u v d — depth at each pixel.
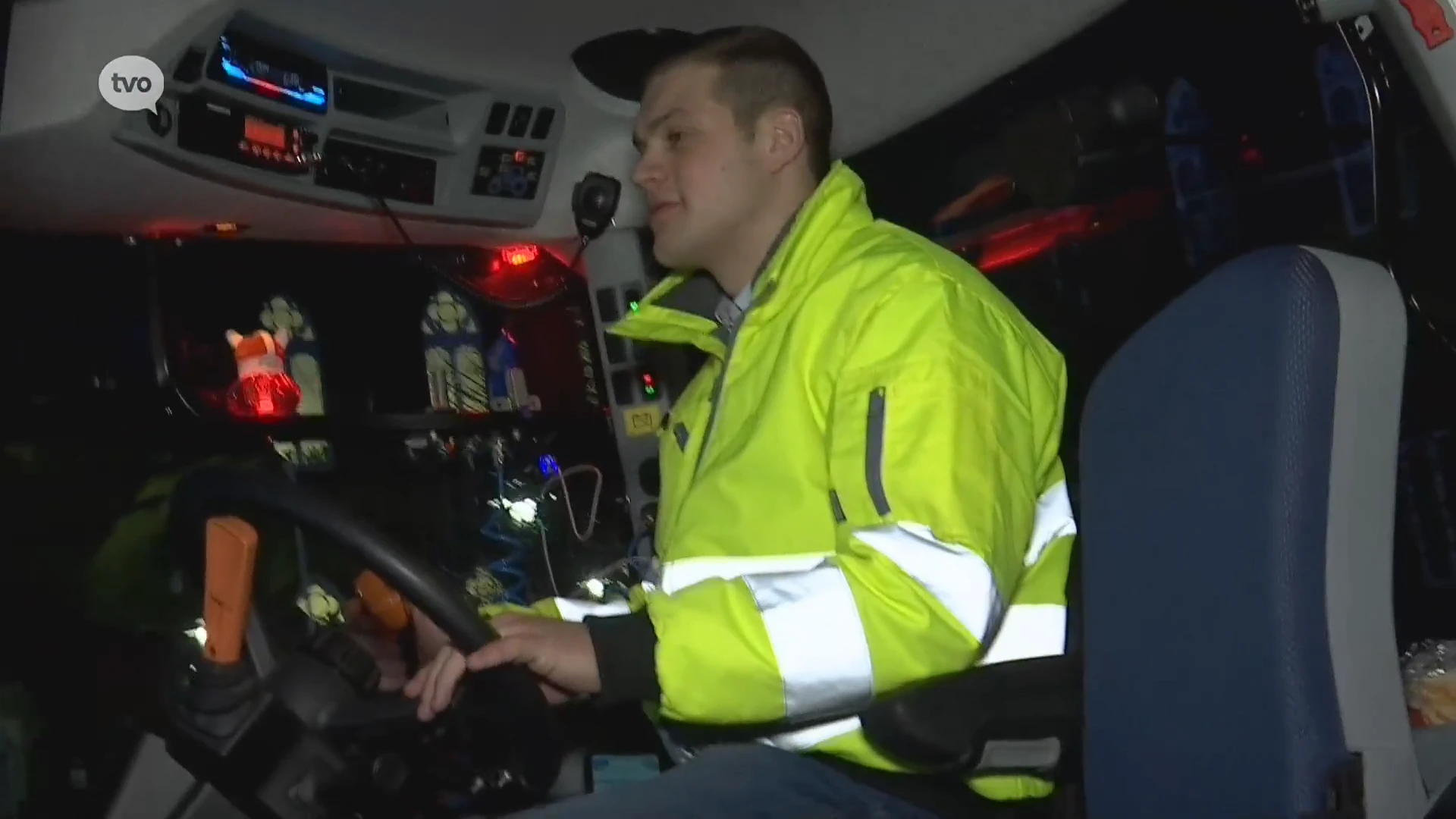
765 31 1.80
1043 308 2.53
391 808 1.24
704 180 1.74
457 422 2.61
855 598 1.27
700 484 1.53
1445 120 1.29
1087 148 2.28
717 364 1.79
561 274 2.88
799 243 1.59
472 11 2.20
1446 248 2.05
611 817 1.31
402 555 1.24
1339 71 2.26
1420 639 2.25
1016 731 1.31
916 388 1.35
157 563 2.05
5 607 1.95
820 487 1.46
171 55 1.88
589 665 1.28
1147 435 1.23
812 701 1.28
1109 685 1.26
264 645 1.21
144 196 2.06
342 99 2.23
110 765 1.96
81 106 1.83
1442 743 1.52
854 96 2.35
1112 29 2.29
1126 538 1.25
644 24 2.30
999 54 2.24
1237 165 2.37
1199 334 1.18
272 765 1.18
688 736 1.60
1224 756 1.12
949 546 1.27
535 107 2.48
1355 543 1.08
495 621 1.30
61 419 2.03
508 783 1.33
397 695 1.21
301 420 2.33
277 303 2.39
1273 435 1.09
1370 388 1.09
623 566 2.79
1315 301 1.09
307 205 2.29
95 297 2.13
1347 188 2.27
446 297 2.69
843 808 1.39
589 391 2.90
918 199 2.58
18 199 1.97
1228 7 2.28
